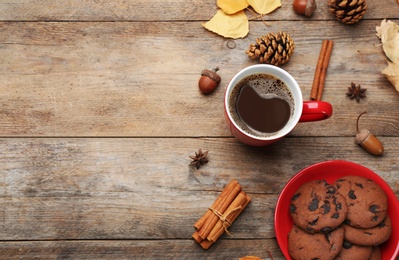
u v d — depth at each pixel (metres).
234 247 0.84
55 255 0.84
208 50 0.89
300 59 0.89
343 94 0.89
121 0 0.90
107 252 0.84
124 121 0.87
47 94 0.87
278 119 0.82
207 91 0.87
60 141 0.86
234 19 0.89
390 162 0.87
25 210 0.84
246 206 0.85
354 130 0.87
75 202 0.85
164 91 0.88
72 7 0.90
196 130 0.87
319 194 0.80
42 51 0.88
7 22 0.89
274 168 0.86
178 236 0.84
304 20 0.90
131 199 0.85
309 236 0.79
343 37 0.90
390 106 0.88
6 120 0.86
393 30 0.89
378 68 0.89
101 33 0.89
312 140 0.87
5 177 0.85
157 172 0.86
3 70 0.88
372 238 0.79
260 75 0.82
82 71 0.88
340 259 0.79
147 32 0.89
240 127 0.82
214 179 0.86
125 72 0.88
